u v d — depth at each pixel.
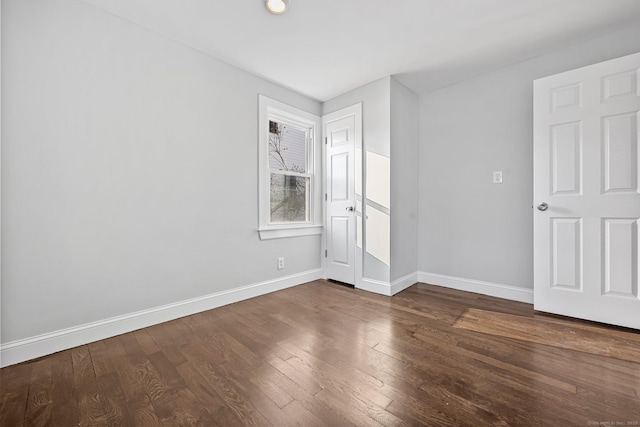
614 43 2.08
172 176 2.16
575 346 1.69
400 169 2.92
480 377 1.40
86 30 1.77
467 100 2.84
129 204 1.95
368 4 1.79
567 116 2.07
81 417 1.15
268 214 2.87
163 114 2.11
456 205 2.95
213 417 1.15
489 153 2.71
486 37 2.14
